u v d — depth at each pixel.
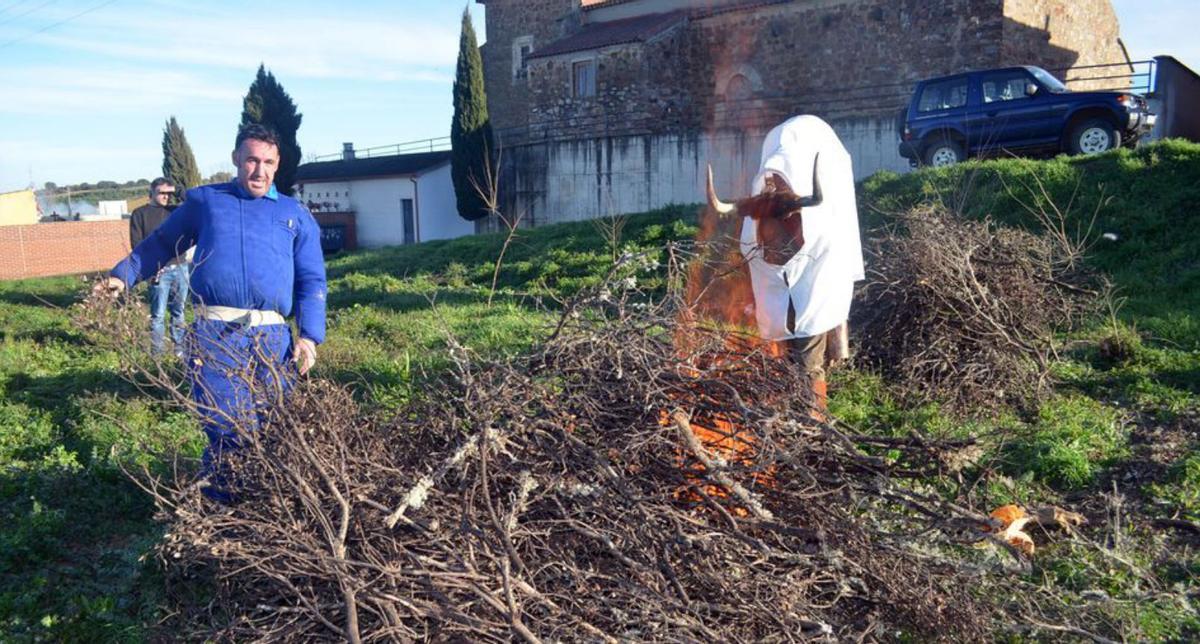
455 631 3.00
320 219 31.69
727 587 3.21
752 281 5.25
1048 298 7.74
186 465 5.14
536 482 3.47
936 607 3.36
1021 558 3.79
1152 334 7.61
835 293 5.06
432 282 15.90
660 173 21.34
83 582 4.04
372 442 3.96
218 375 4.12
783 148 5.11
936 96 14.95
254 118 31.34
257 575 3.48
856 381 6.66
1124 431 5.57
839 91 21.08
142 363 4.26
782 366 4.31
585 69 25.09
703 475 3.65
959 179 12.17
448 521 3.38
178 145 37.88
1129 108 13.34
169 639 3.51
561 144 23.11
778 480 3.75
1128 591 3.65
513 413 3.68
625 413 3.85
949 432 5.29
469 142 25.16
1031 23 19.84
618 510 3.39
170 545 3.54
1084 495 4.76
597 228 15.99
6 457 5.80
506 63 30.22
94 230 30.84
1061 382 6.62
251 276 4.34
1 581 4.06
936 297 6.84
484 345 8.03
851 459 4.01
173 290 9.05
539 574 3.25
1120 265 9.69
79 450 5.84
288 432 3.64
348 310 12.14
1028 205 11.19
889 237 8.02
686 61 23.50
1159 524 4.32
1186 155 10.78
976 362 6.45
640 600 3.12
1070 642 3.38
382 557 3.21
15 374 8.60
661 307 4.35
